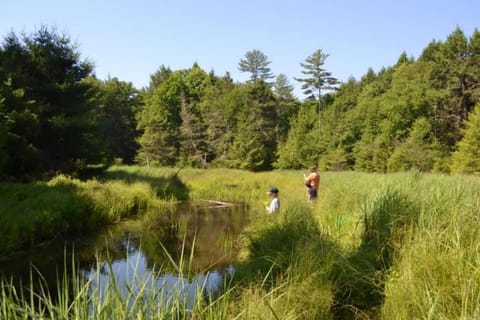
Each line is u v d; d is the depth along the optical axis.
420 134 34.12
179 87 55.12
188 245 8.98
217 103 49.03
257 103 49.59
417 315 3.47
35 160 15.08
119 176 19.67
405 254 4.29
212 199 18.84
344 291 4.76
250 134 45.12
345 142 43.50
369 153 39.31
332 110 50.44
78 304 2.47
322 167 42.28
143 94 60.94
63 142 17.14
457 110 38.47
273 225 7.44
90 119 18.31
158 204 16.12
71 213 10.38
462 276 3.46
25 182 13.81
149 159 43.31
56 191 11.60
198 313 2.88
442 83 40.66
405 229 5.00
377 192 6.89
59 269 6.95
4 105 14.01
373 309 4.31
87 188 13.05
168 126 45.44
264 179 22.39
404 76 45.28
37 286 5.94
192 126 45.72
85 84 18.61
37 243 8.83
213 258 7.68
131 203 14.28
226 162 44.75
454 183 6.73
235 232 10.51
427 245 4.06
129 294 2.62
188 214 14.14
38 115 15.47
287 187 19.42
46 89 16.69
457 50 39.94
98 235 10.06
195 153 45.25
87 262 7.43
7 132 13.07
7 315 2.48
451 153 33.62
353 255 5.26
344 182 11.30
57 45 17.69
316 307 4.14
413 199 5.85
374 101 44.06
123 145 48.09
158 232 10.63
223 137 46.22
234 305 3.94
